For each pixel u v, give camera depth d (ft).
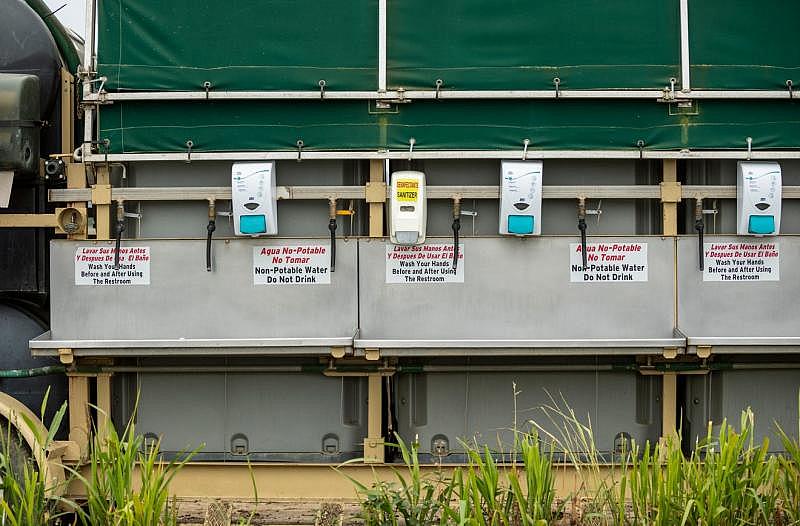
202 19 19.17
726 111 19.27
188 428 20.38
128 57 19.24
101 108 19.38
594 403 20.34
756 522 17.03
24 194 20.81
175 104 19.33
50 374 20.67
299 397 20.36
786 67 19.25
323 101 19.25
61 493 19.38
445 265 19.43
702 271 19.51
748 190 19.17
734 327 19.53
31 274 20.99
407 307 19.47
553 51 19.15
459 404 20.34
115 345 19.38
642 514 17.04
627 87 19.17
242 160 19.35
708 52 19.19
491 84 19.13
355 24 19.12
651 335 19.49
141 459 18.25
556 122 19.26
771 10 19.21
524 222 19.12
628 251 19.43
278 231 19.81
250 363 20.26
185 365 20.30
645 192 19.47
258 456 20.36
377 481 18.15
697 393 20.54
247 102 19.27
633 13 19.16
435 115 19.25
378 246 19.43
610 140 19.27
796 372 20.43
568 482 20.24
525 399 20.34
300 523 19.80
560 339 19.31
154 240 19.53
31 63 20.77
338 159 19.47
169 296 19.56
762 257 19.51
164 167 19.70
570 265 19.44
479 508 16.39
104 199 19.61
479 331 19.45
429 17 19.12
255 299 19.53
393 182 18.97
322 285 19.49
